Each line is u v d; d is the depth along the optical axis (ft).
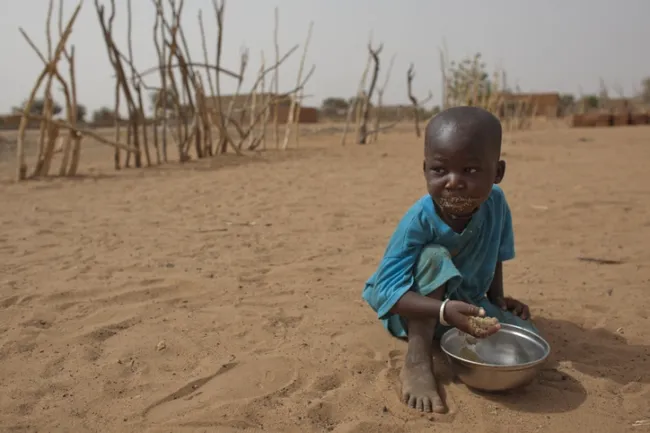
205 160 38.55
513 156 42.01
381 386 8.85
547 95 137.90
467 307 8.25
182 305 12.20
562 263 15.37
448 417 8.01
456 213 8.43
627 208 22.00
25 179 30.27
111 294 12.75
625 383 9.02
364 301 12.50
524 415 8.10
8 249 16.55
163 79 36.09
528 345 9.11
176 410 8.20
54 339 10.51
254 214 21.58
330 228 19.36
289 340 10.48
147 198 24.99
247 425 7.80
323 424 7.91
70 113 31.50
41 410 8.23
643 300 12.55
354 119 132.46
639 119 95.50
